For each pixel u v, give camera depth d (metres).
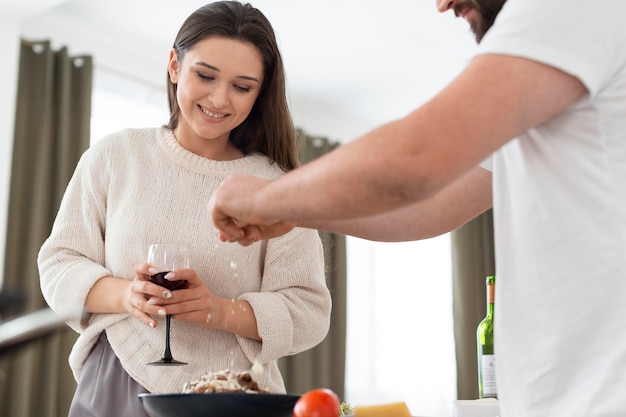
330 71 5.58
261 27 1.84
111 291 1.73
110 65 4.93
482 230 6.45
